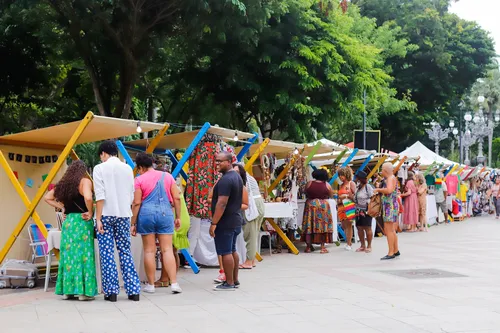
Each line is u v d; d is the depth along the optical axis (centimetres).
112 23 1616
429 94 3669
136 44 1634
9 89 2052
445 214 2209
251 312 651
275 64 1930
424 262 1080
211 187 977
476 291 777
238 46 1912
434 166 2134
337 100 2081
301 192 1330
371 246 1386
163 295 759
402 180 1819
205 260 1017
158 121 2567
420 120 3609
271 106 2006
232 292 776
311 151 1302
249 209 980
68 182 719
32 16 1664
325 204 1258
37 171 945
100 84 1839
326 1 1972
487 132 3828
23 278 820
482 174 2856
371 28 2956
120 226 724
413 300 717
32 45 1927
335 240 1302
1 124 2280
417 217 1809
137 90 2261
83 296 716
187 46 1853
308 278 894
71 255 716
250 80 1989
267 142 1092
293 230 1307
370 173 1634
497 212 2478
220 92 2162
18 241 898
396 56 3466
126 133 900
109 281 715
